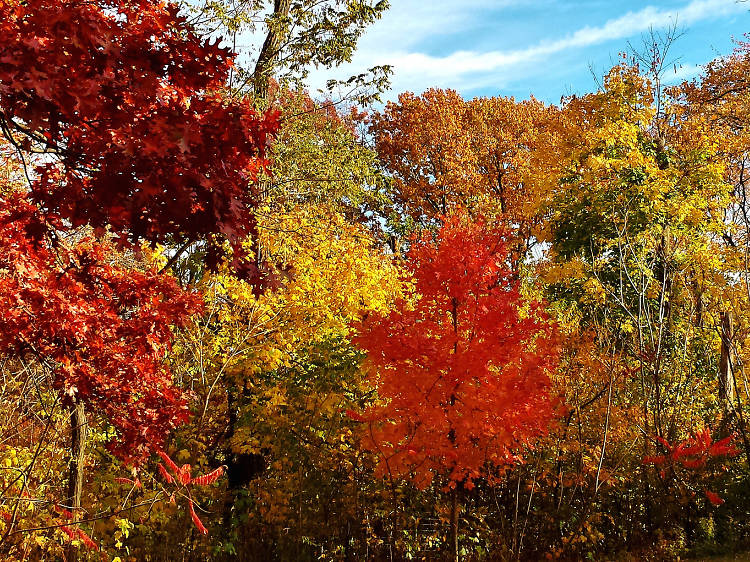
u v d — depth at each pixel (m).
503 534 11.78
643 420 12.65
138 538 11.48
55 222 4.18
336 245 12.64
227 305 11.59
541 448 12.02
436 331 8.93
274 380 11.95
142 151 3.18
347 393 11.63
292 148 14.57
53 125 3.29
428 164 30.06
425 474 8.87
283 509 11.91
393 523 11.62
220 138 3.46
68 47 3.01
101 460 11.29
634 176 18.78
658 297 16.19
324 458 11.79
